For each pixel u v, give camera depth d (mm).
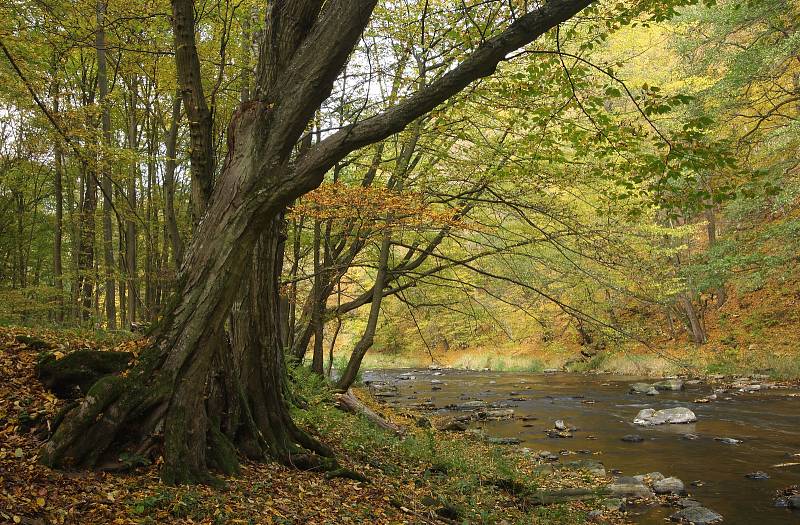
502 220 12180
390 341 29656
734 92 17172
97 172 10438
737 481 9367
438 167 12156
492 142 10680
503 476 8938
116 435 5203
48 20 8523
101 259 22016
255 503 5262
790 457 10625
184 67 6109
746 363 21406
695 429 13484
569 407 17688
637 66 17891
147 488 4895
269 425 7137
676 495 8805
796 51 16312
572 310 10719
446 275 15406
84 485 4668
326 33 5266
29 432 5344
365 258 16828
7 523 3713
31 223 20375
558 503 8062
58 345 7316
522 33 5031
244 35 9898
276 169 5293
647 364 24297
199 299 5434
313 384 11977
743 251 20391
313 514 5414
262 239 7309
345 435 9250
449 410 17797
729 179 6664
